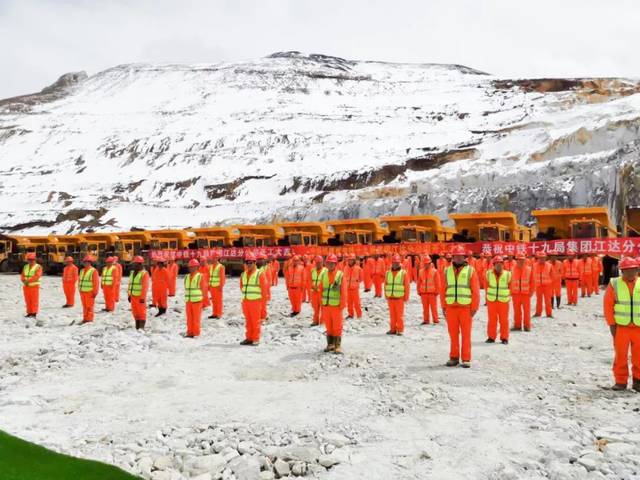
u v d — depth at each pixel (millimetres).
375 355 11836
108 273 19016
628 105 102062
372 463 6020
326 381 9797
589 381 9461
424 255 16812
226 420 7469
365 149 124938
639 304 8570
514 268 15227
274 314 18828
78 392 9078
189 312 14375
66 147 144500
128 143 139250
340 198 86875
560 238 33438
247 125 150875
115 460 6066
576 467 5801
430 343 13234
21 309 20828
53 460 5926
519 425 7230
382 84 197500
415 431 7031
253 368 10867
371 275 24875
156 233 43688
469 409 7953
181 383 9648
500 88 174125
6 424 7387
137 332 14672
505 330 13102
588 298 23594
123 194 108875
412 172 94250
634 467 5801
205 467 5898
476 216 37031
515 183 74375
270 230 41906
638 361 8703
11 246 46219
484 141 103875
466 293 10500
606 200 62562
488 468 5871
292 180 102312
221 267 17781
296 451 6238
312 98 183375
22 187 117562
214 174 114562
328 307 11969
